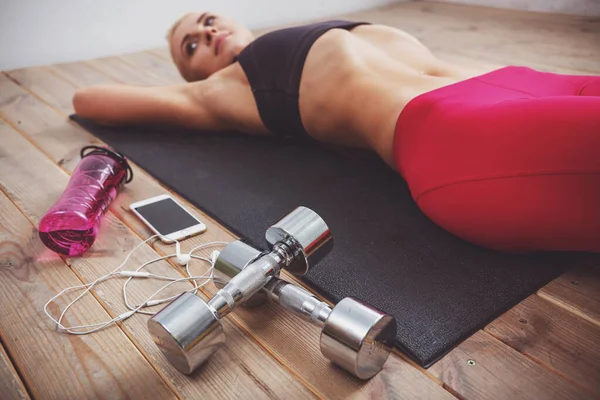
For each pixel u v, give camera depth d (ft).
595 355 3.09
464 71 5.46
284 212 4.69
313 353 3.20
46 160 5.80
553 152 3.29
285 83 5.54
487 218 3.61
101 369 3.12
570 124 3.28
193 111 6.21
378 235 4.30
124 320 3.50
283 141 6.20
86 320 3.51
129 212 4.79
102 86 6.53
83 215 4.06
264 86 5.70
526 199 3.39
